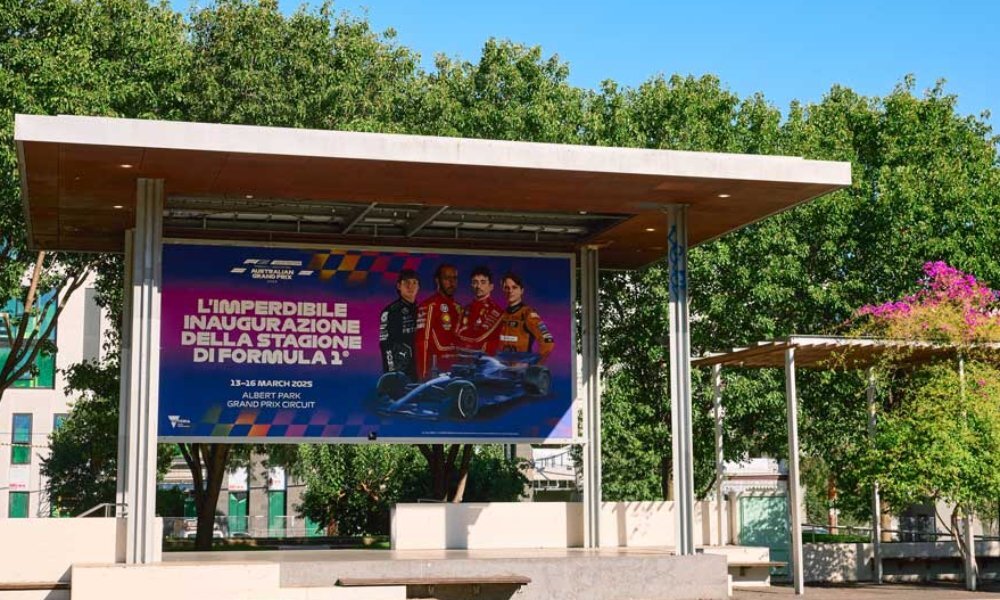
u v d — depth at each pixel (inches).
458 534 794.2
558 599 670.5
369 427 797.2
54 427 2213.3
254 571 608.7
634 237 840.3
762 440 1047.6
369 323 807.1
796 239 1002.1
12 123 836.0
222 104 1073.5
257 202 756.6
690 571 696.4
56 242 853.2
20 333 1049.5
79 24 918.4
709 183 679.1
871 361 832.9
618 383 1049.5
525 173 655.8
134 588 590.9
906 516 1279.5
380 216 805.9
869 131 1078.4
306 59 1093.8
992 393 764.6
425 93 1122.0
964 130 1109.1
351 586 626.5
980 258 995.9
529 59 1127.0
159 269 657.6
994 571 941.2
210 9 1123.3
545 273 842.8
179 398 770.2
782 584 853.8
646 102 1061.1
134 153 608.1
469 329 823.7
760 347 783.1
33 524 629.6
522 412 824.3
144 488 639.1
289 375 789.2
